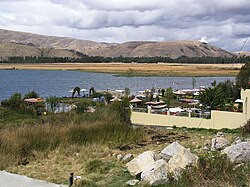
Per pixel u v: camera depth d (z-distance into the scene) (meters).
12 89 72.88
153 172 8.02
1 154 11.52
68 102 44.31
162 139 16.78
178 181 7.30
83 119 19.64
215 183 6.48
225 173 6.86
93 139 14.58
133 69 148.75
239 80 42.59
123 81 97.56
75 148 12.99
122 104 24.02
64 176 9.58
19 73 141.62
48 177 9.48
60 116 23.83
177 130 21.12
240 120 20.98
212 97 31.75
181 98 51.56
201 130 21.31
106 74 133.62
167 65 178.75
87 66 181.12
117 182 8.55
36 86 80.44
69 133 14.45
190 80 101.75
